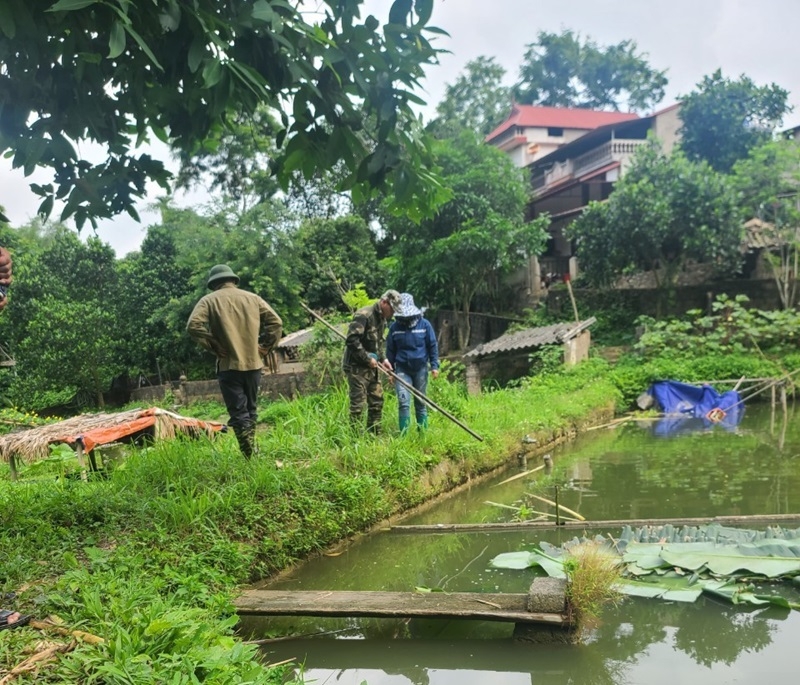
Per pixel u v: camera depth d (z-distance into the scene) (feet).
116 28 7.41
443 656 9.93
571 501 19.13
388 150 10.59
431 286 67.26
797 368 44.96
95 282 72.13
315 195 83.82
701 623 10.50
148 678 6.73
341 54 9.47
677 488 20.17
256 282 65.21
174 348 71.67
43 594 9.23
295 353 59.88
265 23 9.28
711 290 60.64
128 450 24.07
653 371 43.96
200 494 14.26
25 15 8.09
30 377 67.46
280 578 13.46
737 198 58.08
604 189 79.87
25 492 16.83
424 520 17.81
